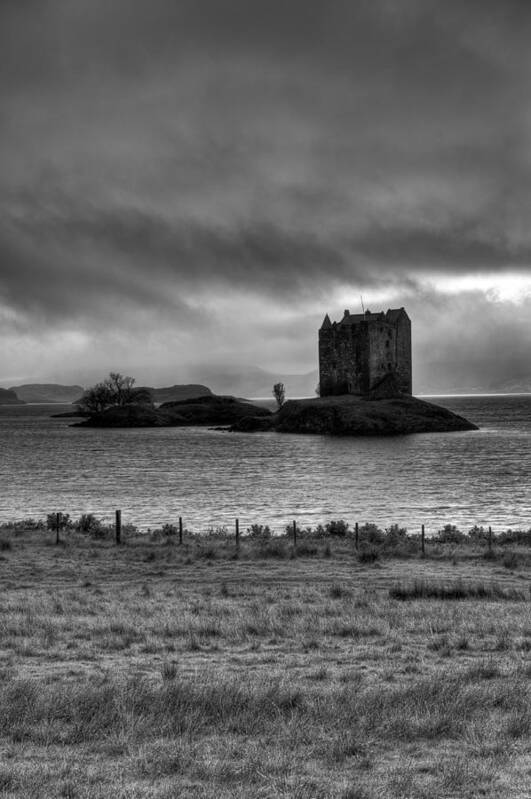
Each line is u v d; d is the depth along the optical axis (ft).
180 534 135.03
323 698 49.21
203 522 187.01
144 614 80.48
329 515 198.18
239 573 109.81
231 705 47.44
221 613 80.74
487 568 113.50
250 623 73.82
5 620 75.77
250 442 524.52
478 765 37.86
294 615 79.66
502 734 42.96
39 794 34.27
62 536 143.23
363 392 653.71
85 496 243.81
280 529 174.40
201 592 95.55
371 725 44.11
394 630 72.79
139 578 106.01
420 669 59.26
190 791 34.73
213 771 37.35
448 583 99.45
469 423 617.21
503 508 207.51
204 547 128.57
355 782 35.88
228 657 63.31
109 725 44.39
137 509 212.43
